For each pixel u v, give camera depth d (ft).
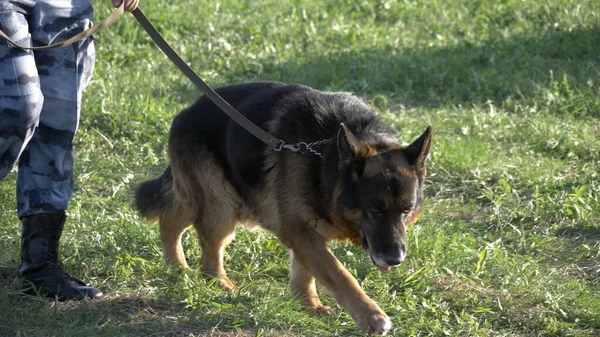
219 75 31.65
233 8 38.11
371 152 14.23
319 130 15.25
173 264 17.28
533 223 20.35
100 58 31.78
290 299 15.47
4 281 15.84
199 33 35.22
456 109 28.71
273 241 18.29
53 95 14.40
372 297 15.99
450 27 37.73
